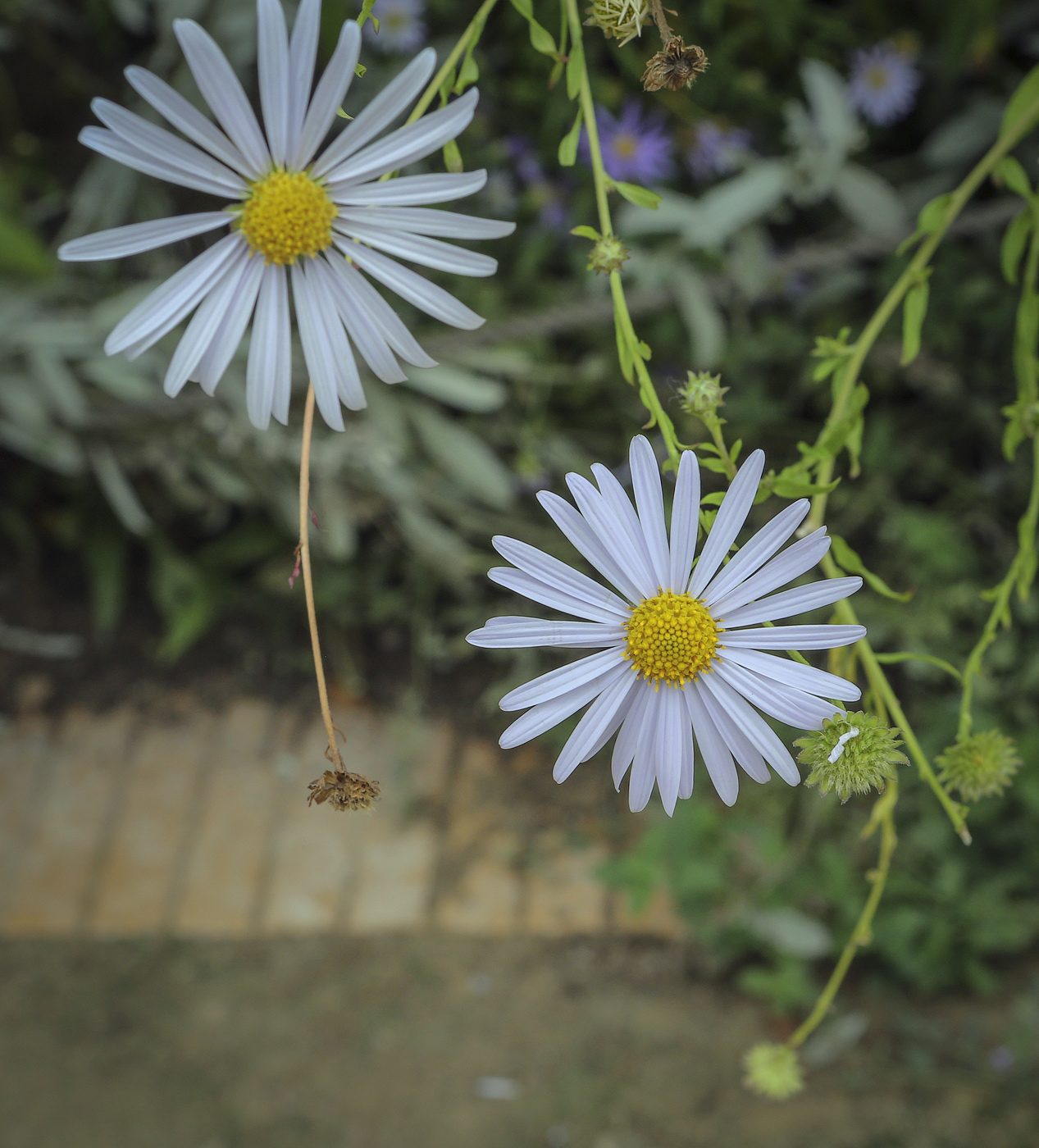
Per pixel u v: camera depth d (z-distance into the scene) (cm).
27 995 91
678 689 33
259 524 104
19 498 108
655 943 93
